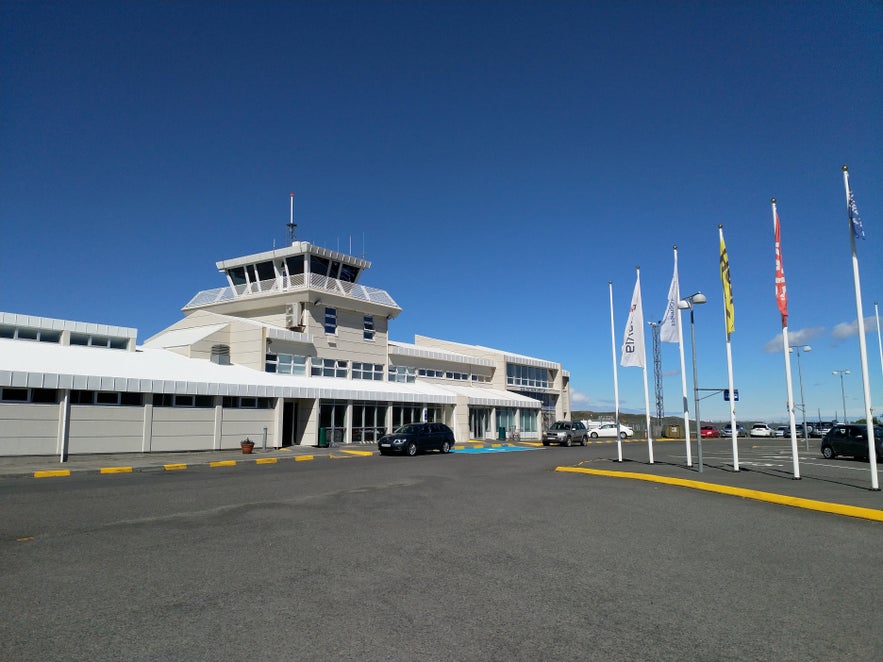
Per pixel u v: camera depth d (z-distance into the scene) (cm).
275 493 1403
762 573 717
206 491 1431
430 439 3219
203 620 533
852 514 1132
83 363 2605
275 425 3219
